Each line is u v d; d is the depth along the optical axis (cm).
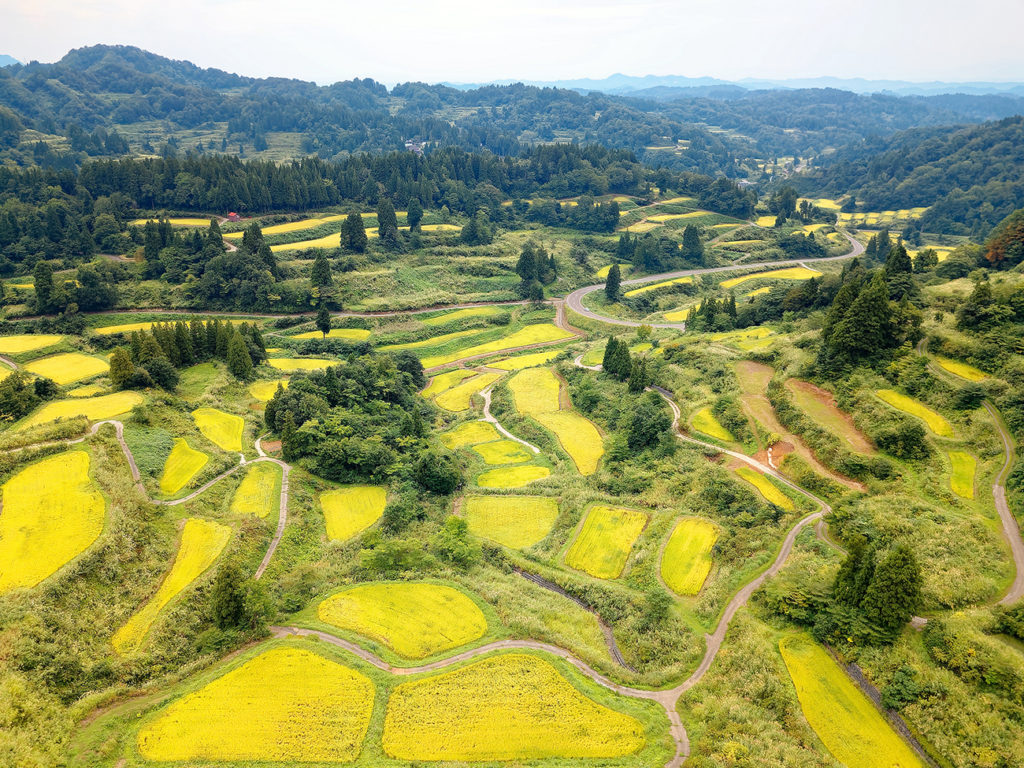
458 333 18388
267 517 7694
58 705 4697
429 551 7444
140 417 8925
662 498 8350
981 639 4956
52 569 5688
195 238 17988
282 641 5647
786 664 5350
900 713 4769
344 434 9588
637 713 5044
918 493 6950
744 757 4541
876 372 8975
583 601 6775
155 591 6062
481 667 5447
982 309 8856
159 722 4772
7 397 8938
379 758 4569
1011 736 4334
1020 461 6794
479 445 11025
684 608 6300
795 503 7525
